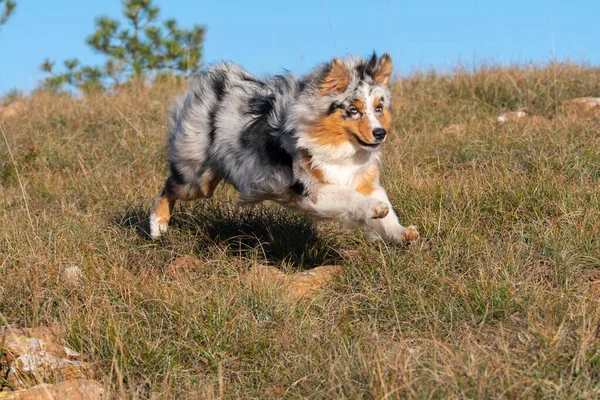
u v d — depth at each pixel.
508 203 8.26
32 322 6.39
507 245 7.36
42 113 15.11
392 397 4.81
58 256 7.50
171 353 5.90
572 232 7.49
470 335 5.75
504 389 4.74
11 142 12.71
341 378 5.20
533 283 6.65
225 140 7.80
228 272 7.34
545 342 5.36
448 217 8.02
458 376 4.87
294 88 7.40
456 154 10.75
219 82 8.16
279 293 6.68
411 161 10.52
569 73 15.96
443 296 6.48
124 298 6.58
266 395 5.34
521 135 10.85
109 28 21.81
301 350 5.80
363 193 7.46
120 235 8.53
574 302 6.25
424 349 5.65
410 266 6.99
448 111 14.06
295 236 8.44
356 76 7.07
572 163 9.28
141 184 10.50
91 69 21.42
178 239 8.58
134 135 13.34
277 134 7.30
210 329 6.03
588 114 12.92
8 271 7.26
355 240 7.93
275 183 7.40
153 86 18.41
